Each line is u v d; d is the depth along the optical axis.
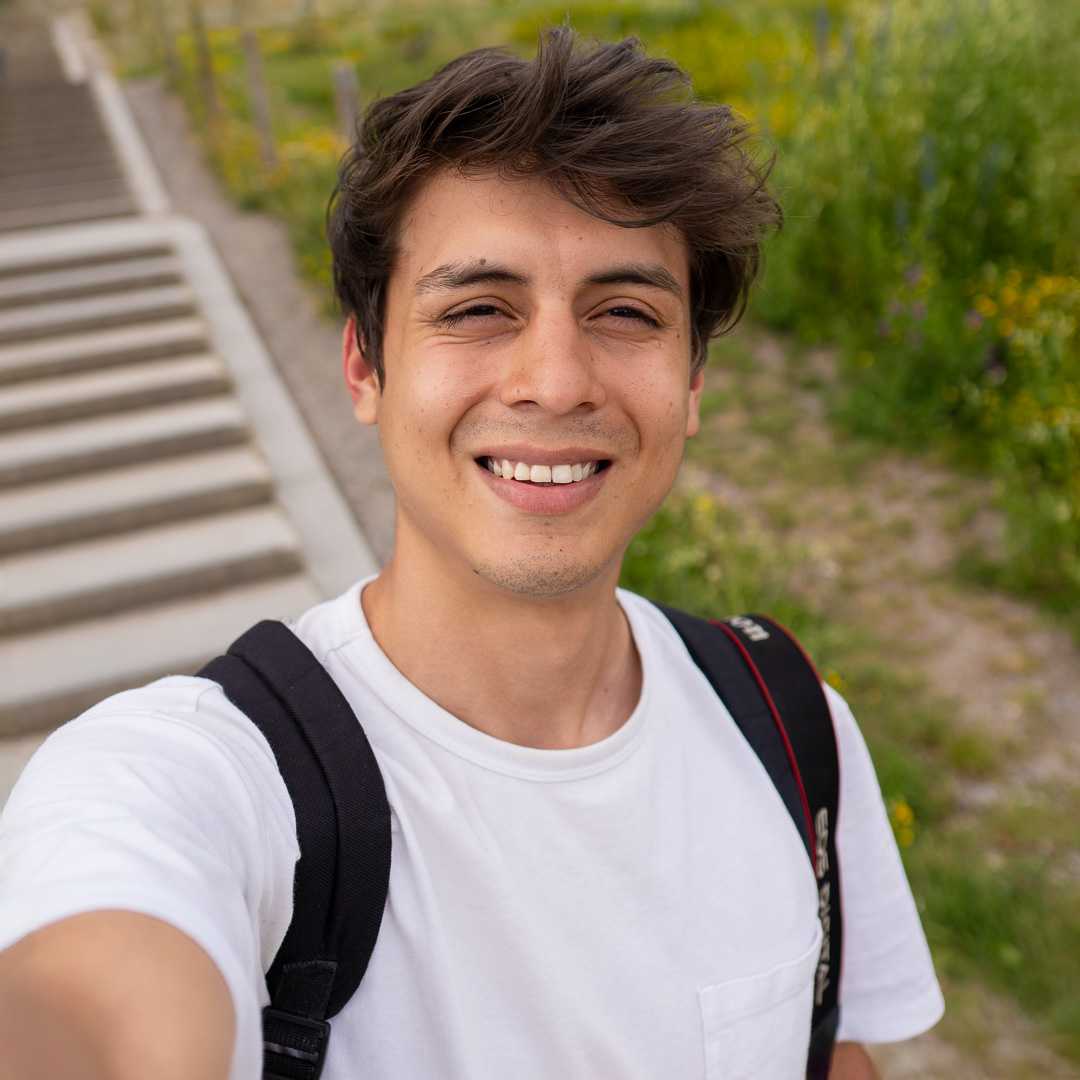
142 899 0.56
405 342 0.88
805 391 6.77
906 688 4.30
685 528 4.88
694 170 0.87
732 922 0.95
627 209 0.86
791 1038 0.97
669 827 0.95
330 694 0.86
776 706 1.08
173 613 4.71
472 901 0.85
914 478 5.78
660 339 0.90
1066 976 3.04
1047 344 5.84
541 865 0.88
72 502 5.23
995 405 5.86
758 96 8.84
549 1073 0.84
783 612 4.56
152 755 0.73
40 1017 0.51
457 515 0.88
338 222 0.97
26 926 0.55
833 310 7.24
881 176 7.18
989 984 3.06
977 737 4.00
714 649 1.12
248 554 4.90
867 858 1.19
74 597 4.62
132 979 0.52
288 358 7.21
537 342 0.84
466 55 0.86
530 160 0.83
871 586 4.99
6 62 19.12
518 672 0.92
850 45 7.87
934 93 7.12
